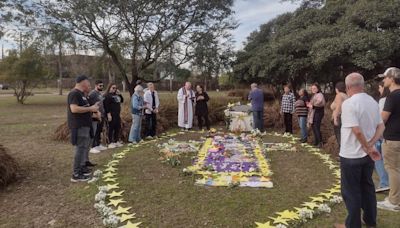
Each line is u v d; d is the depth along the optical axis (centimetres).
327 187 594
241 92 2333
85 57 3073
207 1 1878
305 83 1967
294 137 1124
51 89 6047
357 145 387
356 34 1416
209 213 483
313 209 493
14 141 1048
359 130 376
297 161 787
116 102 976
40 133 1206
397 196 479
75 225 454
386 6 1434
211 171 687
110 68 2453
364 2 1545
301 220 454
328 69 1669
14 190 588
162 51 1970
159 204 518
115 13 1783
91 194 564
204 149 909
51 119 1716
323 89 2181
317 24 1795
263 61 1916
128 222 455
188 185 605
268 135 1179
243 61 2214
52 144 993
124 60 2055
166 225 447
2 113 2044
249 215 475
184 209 498
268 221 457
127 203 524
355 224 396
